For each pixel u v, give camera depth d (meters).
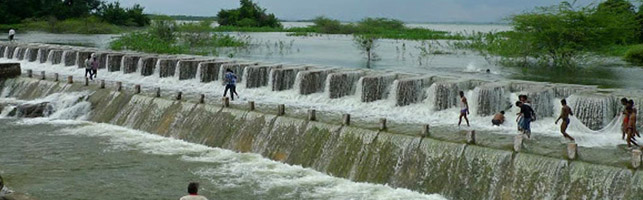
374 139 25.03
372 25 140.38
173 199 22.09
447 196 22.23
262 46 88.56
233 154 28.47
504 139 25.50
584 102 29.14
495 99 31.59
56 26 124.06
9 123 35.12
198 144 30.53
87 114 37.09
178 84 44.50
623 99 25.52
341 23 145.38
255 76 41.25
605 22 55.47
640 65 61.38
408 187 23.19
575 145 20.56
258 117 29.59
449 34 119.75
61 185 23.64
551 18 56.03
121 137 31.94
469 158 22.39
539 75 50.88
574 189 19.88
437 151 23.19
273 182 24.12
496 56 65.50
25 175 24.88
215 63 44.50
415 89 35.00
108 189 23.20
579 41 56.38
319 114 32.12
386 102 35.41
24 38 101.12
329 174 25.31
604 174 19.52
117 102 36.72
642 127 28.39
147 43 70.88
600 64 61.53
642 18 74.81
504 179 21.34
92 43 88.19
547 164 20.69
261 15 157.50
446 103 32.94
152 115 34.06
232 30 139.38
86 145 30.06
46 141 30.84
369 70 40.81
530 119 25.81
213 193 22.64
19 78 43.78
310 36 125.75
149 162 26.95
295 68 40.88
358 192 22.91
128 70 49.22
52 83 41.75
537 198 20.44
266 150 28.14
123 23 141.62
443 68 57.06
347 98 37.06
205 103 32.97
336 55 72.44
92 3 144.00
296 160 26.80
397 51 76.75
